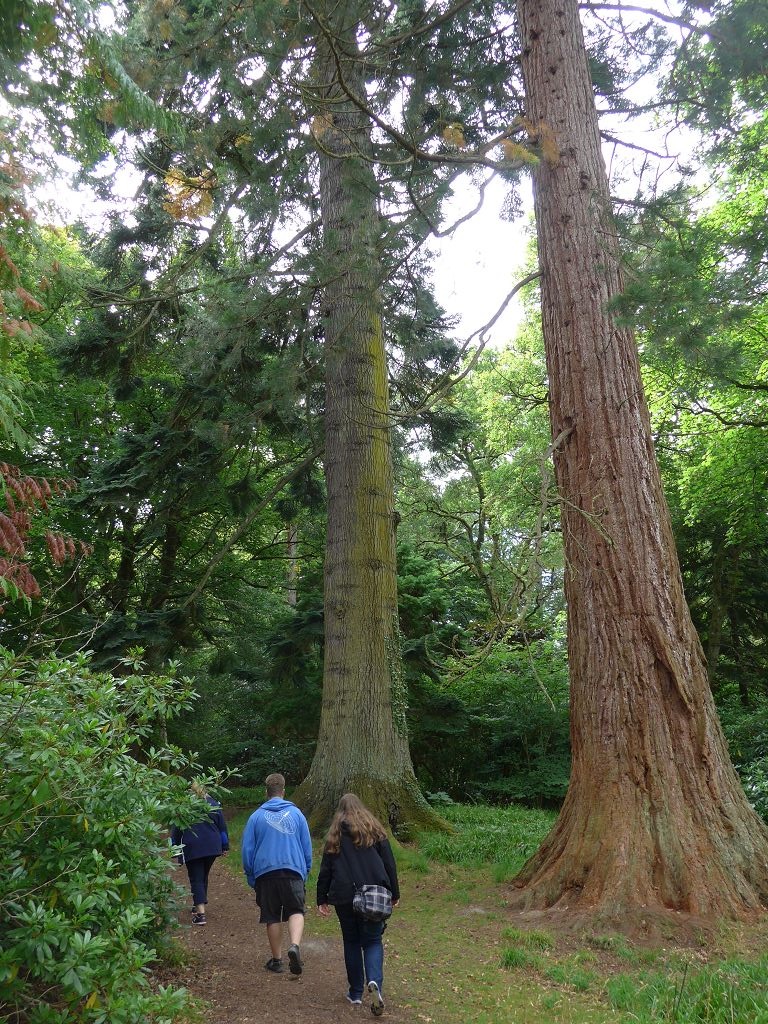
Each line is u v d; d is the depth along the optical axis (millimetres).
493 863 9688
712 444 17141
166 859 4930
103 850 4441
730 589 20438
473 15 10664
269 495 13547
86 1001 3922
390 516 12500
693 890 6906
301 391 11977
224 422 11789
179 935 6957
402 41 9766
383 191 9359
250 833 6160
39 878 4148
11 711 4305
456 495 8742
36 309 4777
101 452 17703
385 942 6863
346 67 9211
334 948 6746
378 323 13062
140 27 8359
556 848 7875
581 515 8164
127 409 18078
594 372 8336
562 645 18297
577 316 8492
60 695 4594
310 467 15875
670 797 7359
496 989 5684
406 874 9453
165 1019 3738
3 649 4555
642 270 7578
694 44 9578
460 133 7938
